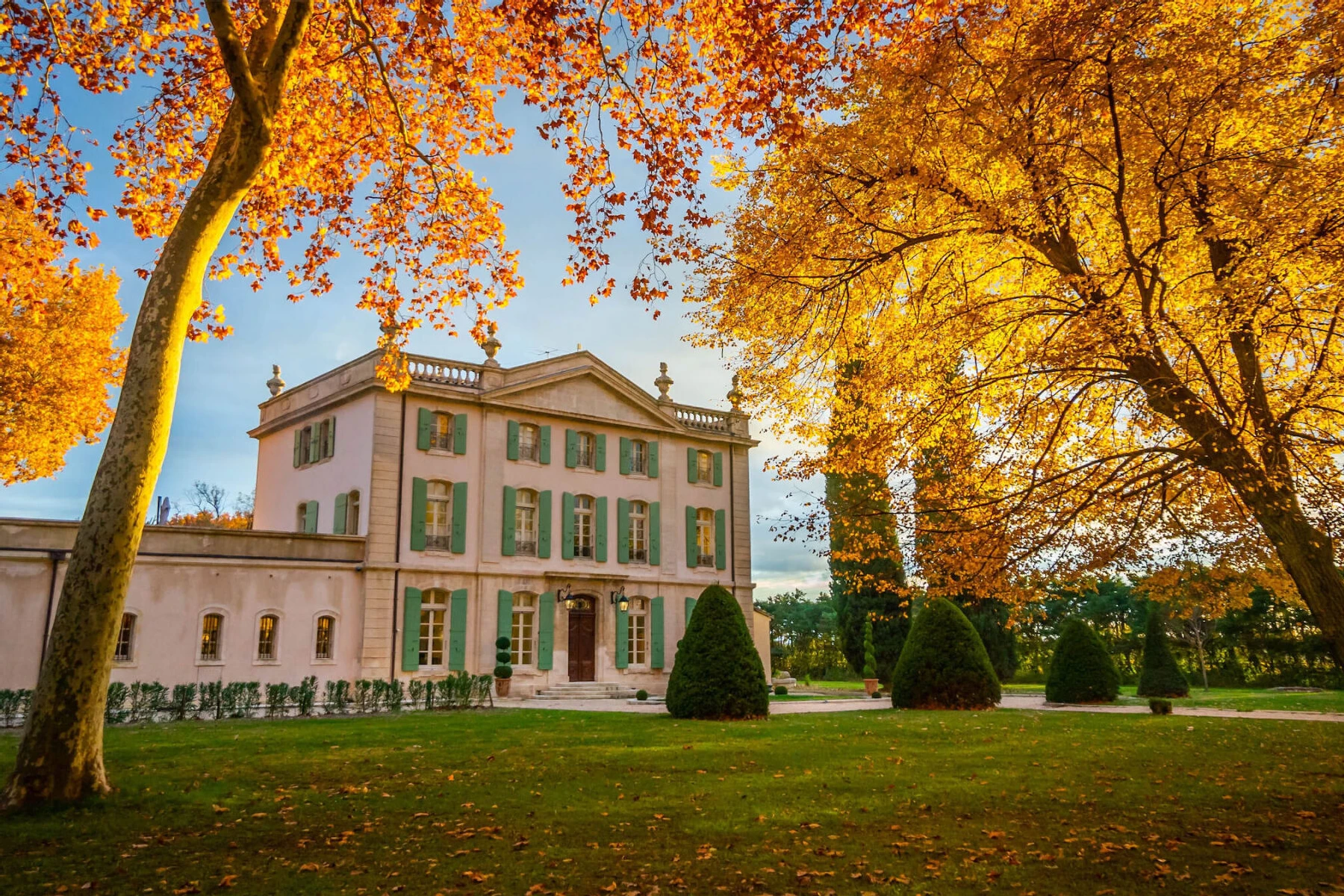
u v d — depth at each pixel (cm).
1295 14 788
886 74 923
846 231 989
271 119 939
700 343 1151
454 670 2512
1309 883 598
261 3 1061
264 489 3042
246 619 2220
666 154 1150
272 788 923
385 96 1410
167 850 677
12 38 1103
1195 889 590
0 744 1213
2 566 1903
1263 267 713
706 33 1105
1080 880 611
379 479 2456
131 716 1678
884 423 1009
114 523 834
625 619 2894
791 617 6688
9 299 1597
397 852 682
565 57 1172
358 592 2411
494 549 2652
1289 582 1017
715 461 3291
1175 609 1231
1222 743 1355
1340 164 698
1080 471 933
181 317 893
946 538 948
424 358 2594
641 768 1085
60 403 2431
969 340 942
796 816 811
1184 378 818
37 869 621
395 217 1498
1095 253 969
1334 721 1725
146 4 1181
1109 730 1533
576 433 2917
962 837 735
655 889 592
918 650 2133
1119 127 836
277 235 1450
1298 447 801
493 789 933
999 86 849
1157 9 742
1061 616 3881
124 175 1298
